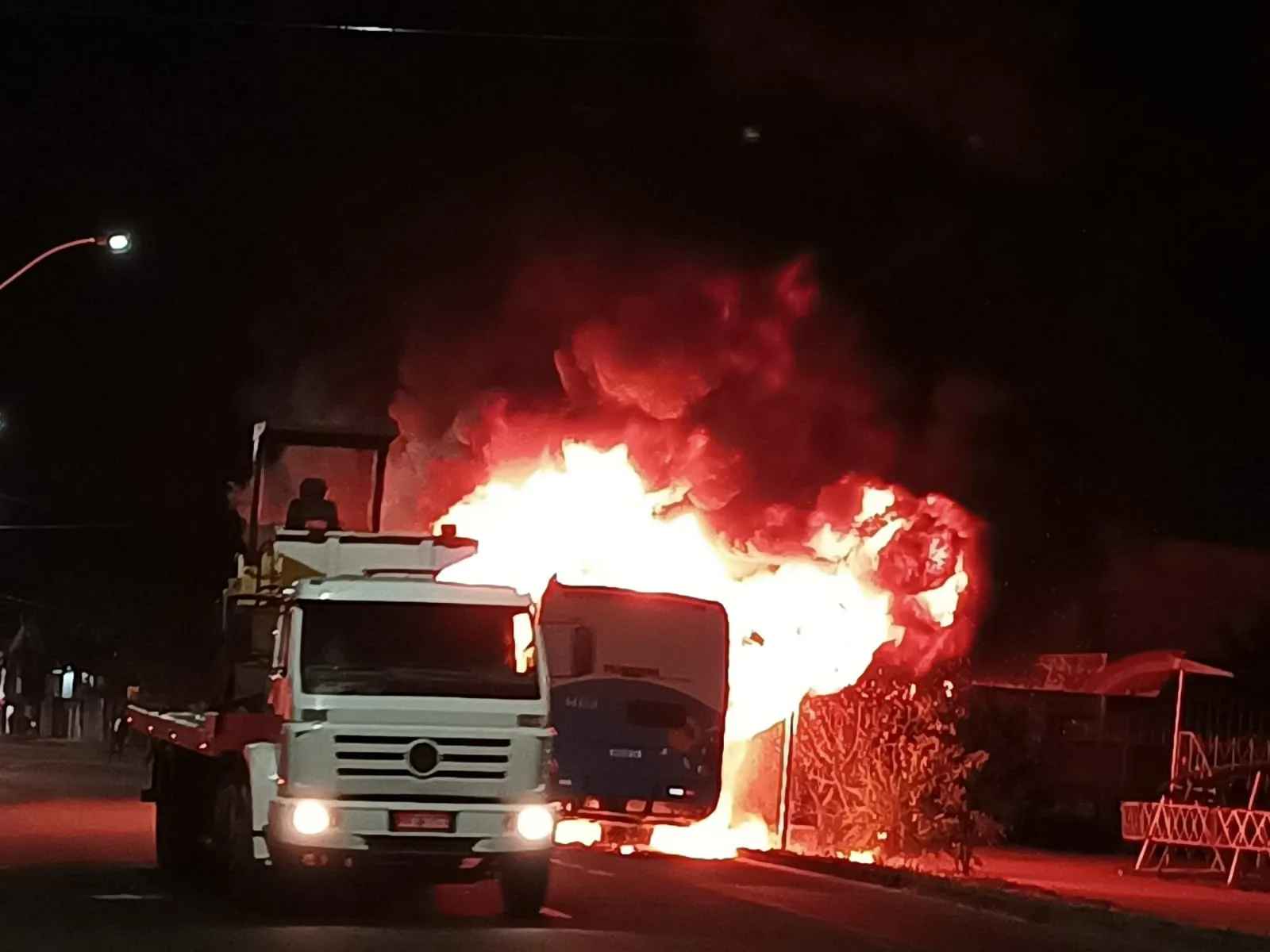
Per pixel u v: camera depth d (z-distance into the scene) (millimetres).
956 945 15555
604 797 24031
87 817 27031
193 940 13812
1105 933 17438
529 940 14250
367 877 18453
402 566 18453
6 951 13141
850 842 25516
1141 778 31859
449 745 15375
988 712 30031
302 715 15242
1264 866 26875
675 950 14023
